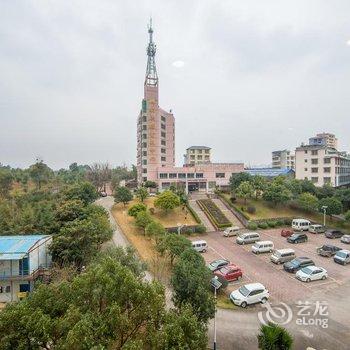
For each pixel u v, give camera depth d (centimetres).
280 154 12781
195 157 10644
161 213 4950
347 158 7894
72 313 1155
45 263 2683
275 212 5372
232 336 1786
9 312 1178
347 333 1819
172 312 1305
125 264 2069
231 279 2650
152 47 7450
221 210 5412
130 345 1057
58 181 8300
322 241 4059
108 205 5784
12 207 4666
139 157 7812
